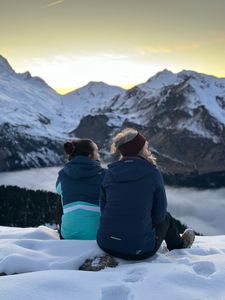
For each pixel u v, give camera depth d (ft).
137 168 7.11
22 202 245.45
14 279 5.15
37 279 5.15
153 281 5.13
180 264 6.02
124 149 7.54
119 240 6.95
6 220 213.25
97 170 8.91
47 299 4.54
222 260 6.07
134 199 6.96
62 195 9.09
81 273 5.61
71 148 9.05
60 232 9.55
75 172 8.70
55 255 7.24
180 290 4.79
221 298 4.50
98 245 7.52
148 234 7.01
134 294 4.72
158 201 7.14
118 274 5.64
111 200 7.32
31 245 7.85
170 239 8.38
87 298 4.66
